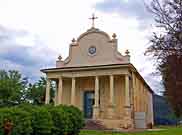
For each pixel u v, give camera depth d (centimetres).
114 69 3044
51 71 3297
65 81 3462
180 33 812
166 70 840
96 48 3322
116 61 3186
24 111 1173
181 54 802
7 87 3897
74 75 3212
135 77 3378
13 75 4431
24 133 1119
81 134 1900
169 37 842
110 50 3250
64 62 3397
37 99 4656
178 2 838
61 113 1434
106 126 2708
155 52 892
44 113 1274
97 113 2961
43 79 4869
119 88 3203
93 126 2620
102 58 3259
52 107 1485
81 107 3306
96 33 3375
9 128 1017
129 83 3130
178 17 830
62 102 3366
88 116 3250
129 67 2989
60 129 1396
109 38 3297
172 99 847
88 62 3303
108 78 3278
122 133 2133
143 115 3084
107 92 3241
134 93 3203
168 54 832
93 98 3309
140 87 3788
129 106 2886
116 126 2742
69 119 1501
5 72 4391
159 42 873
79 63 3338
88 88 3353
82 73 3178
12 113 1110
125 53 3170
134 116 3089
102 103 3209
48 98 3275
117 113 3116
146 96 4388
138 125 3039
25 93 4550
